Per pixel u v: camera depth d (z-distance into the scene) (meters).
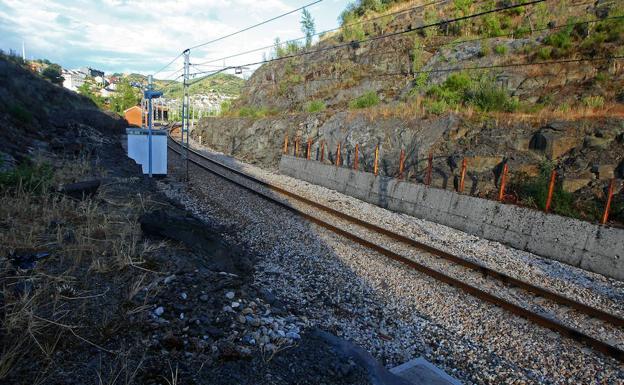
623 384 5.10
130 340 4.04
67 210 8.20
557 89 17.23
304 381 3.90
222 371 3.78
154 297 4.88
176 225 7.66
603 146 12.56
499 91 17.84
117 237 6.93
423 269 8.68
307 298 7.00
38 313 4.21
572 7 22.81
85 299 4.68
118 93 87.69
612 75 16.33
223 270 6.89
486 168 14.46
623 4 19.77
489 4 29.14
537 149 13.91
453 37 28.53
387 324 6.38
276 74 41.91
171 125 71.62
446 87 20.92
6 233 6.36
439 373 5.00
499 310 7.01
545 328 6.46
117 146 27.75
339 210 15.23
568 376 5.27
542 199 11.77
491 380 5.11
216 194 16.17
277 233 10.95
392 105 22.88
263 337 4.52
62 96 37.94
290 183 21.50
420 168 16.70
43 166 11.45
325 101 29.98
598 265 9.61
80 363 3.61
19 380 3.28
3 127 16.33
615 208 10.62
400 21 34.44
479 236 12.47
